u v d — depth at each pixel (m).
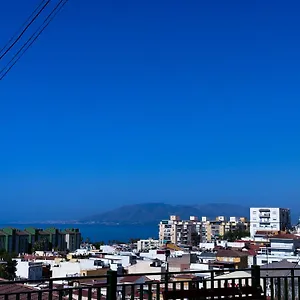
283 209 126.06
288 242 65.56
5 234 123.81
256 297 9.95
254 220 125.50
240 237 127.38
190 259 62.00
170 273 9.17
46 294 12.99
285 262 26.58
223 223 149.38
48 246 136.12
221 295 9.48
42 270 65.88
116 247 124.88
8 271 64.81
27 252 129.38
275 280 13.55
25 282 7.45
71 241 148.62
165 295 8.90
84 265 62.66
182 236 149.00
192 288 9.62
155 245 139.62
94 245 149.00
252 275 10.19
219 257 63.69
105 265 62.25
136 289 14.27
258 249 70.50
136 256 79.06
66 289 7.94
